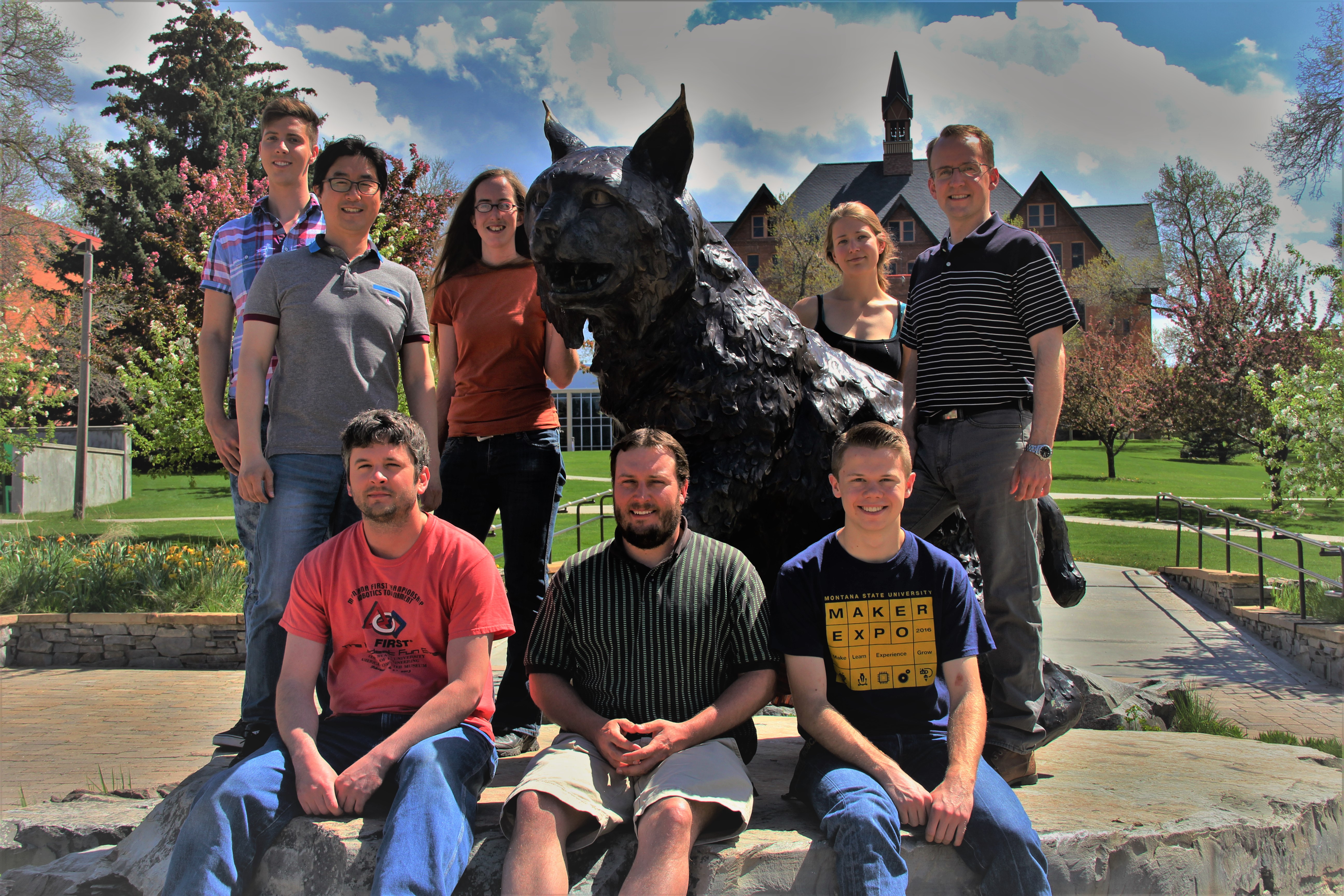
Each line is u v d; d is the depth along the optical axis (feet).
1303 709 18.63
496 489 10.21
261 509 8.79
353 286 9.18
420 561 7.48
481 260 10.55
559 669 7.55
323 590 7.53
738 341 8.53
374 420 7.42
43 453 48.03
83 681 20.80
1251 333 56.70
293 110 10.07
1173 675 21.57
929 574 7.51
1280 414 29.96
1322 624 23.00
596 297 8.04
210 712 17.57
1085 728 14.88
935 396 8.60
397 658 7.49
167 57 83.30
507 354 10.03
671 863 6.12
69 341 58.03
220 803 6.57
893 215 132.77
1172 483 66.59
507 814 6.61
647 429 8.02
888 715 7.39
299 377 8.87
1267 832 7.78
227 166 64.90
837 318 13.12
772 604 7.64
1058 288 8.17
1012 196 134.82
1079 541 43.01
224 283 9.90
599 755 6.93
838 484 7.59
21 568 25.75
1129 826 7.36
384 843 6.25
